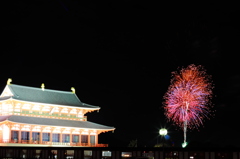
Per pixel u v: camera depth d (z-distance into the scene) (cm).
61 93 16538
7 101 14112
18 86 15150
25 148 11756
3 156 12156
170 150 9450
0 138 13738
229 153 8906
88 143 15862
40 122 14350
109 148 10419
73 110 16125
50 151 11444
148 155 9875
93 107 16675
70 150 11175
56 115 15462
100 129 16012
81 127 15438
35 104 14700
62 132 15175
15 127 13738
